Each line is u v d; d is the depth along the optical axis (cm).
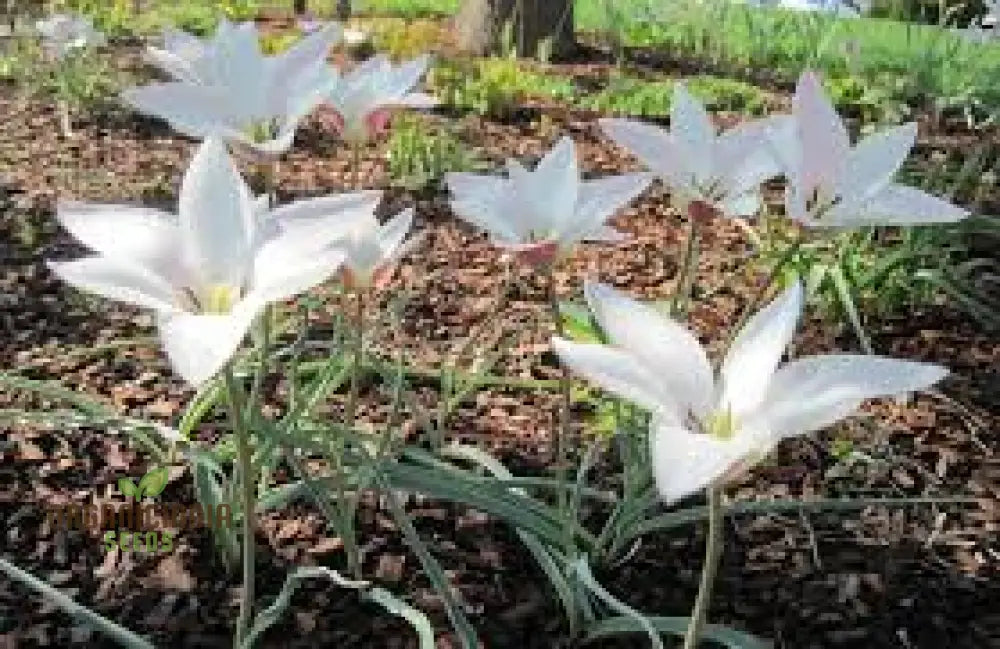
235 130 46
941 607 60
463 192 51
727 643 50
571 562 55
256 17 240
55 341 88
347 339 77
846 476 71
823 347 88
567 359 32
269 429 54
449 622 57
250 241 36
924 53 177
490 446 72
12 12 211
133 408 77
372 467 54
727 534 65
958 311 94
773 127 43
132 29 218
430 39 210
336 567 61
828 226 42
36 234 111
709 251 107
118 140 145
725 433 32
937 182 105
